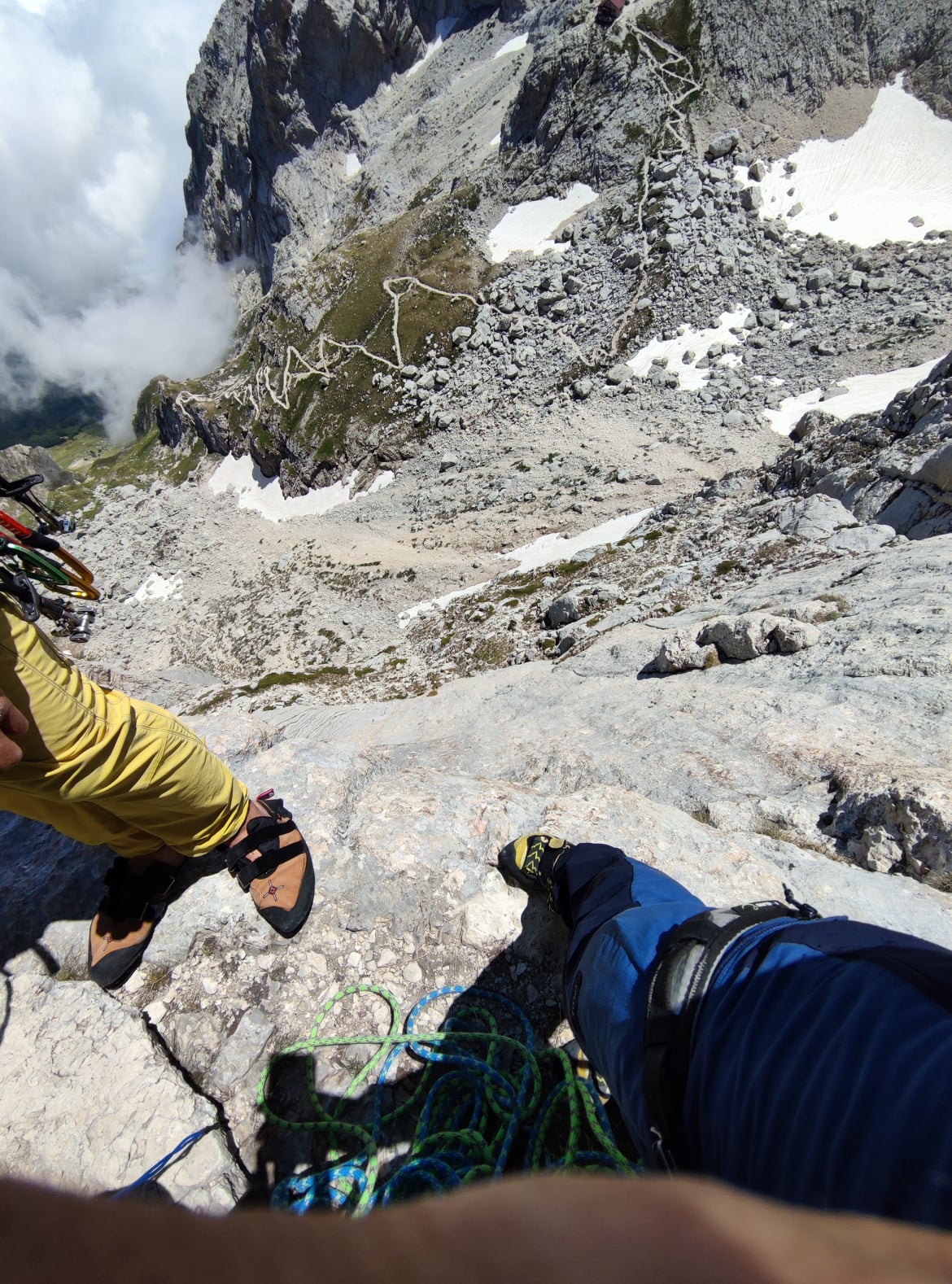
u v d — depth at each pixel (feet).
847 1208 3.51
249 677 188.03
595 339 274.16
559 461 228.43
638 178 298.15
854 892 12.69
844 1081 3.97
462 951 11.48
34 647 8.33
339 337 334.24
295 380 337.72
